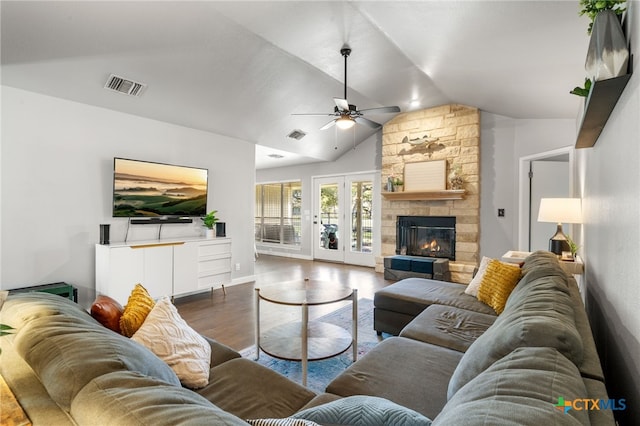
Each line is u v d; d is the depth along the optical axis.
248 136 5.36
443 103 5.47
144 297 1.81
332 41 3.29
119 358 0.91
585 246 3.05
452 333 2.11
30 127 3.36
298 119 5.31
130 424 0.63
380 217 6.77
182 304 4.20
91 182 3.78
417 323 2.28
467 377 1.20
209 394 1.49
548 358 0.90
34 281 3.39
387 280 5.62
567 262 3.15
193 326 3.44
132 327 1.60
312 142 6.32
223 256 4.66
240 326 3.44
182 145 4.64
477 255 5.32
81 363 0.84
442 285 3.29
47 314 1.17
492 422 0.64
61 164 3.56
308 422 0.85
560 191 4.81
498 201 5.21
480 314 2.46
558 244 3.59
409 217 6.03
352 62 3.79
